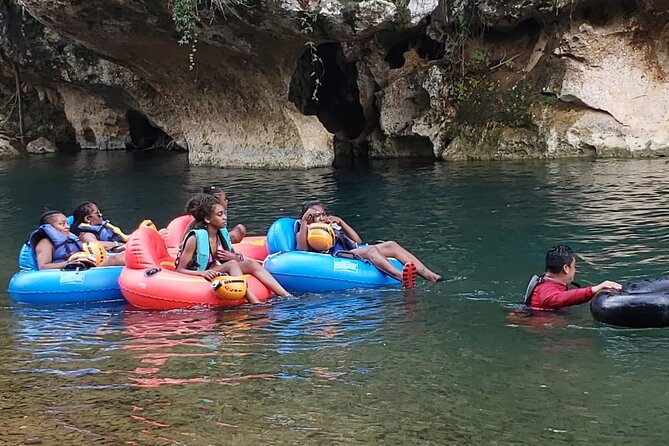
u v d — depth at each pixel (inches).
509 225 354.0
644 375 173.8
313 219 289.4
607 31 609.0
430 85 687.1
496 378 174.6
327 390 169.0
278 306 246.1
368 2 539.5
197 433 147.3
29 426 152.0
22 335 222.1
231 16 549.6
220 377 179.2
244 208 440.1
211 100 671.8
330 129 788.0
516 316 221.8
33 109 930.7
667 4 591.5
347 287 263.7
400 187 493.0
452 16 681.0
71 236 291.7
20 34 834.2
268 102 644.1
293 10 534.3
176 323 231.0
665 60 616.1
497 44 689.0
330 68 782.5
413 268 257.3
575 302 219.1
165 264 273.0
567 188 451.5
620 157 601.3
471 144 660.1
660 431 146.0
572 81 621.9
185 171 646.5
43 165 727.7
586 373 175.9
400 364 185.5
